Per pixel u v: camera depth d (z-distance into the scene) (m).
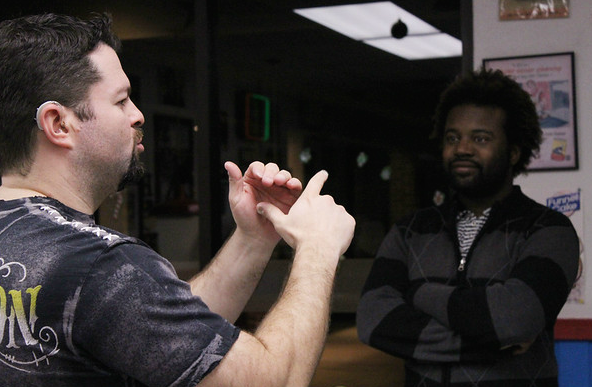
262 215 1.35
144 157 5.62
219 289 1.39
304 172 6.75
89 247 1.02
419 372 1.95
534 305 1.81
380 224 6.52
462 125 2.05
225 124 5.48
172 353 1.00
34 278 1.01
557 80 2.97
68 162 1.13
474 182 2.03
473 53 3.07
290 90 6.31
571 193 2.96
